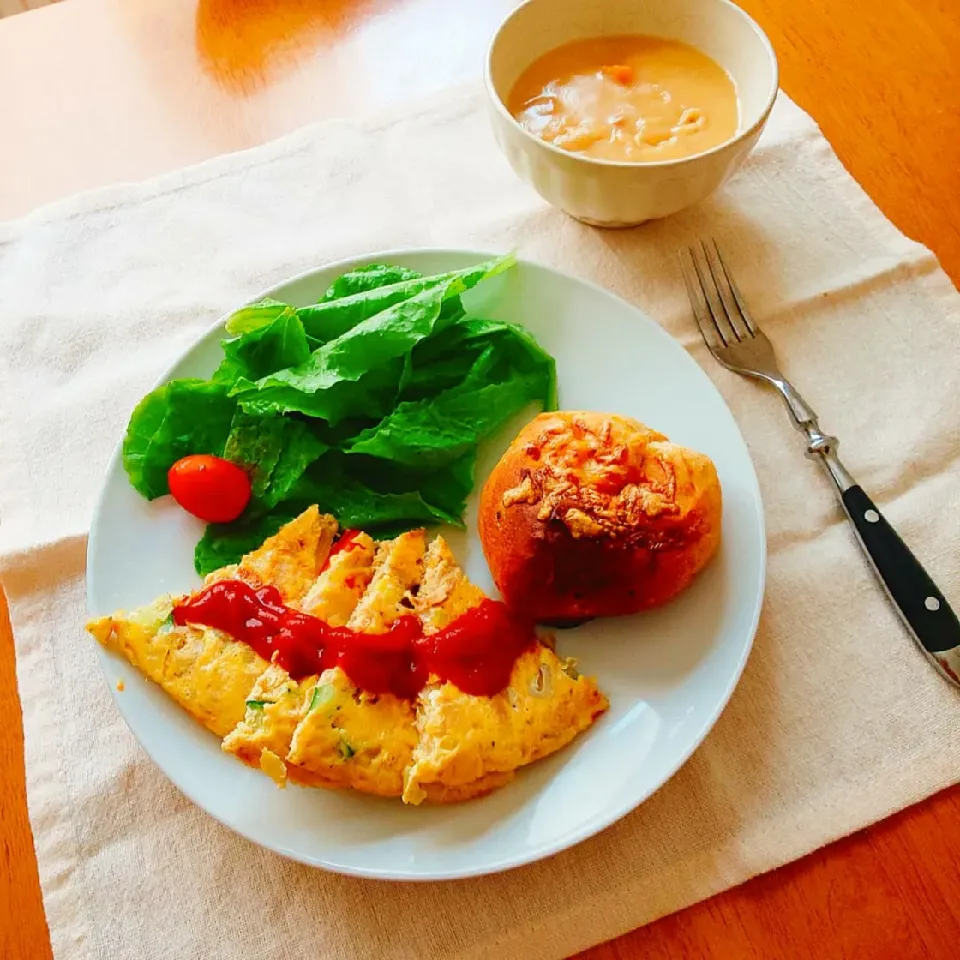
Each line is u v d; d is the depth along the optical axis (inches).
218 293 19.9
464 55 22.5
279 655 15.0
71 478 18.2
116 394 18.9
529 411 17.7
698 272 19.1
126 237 20.6
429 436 16.6
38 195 21.3
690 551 15.1
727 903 14.1
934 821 14.4
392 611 15.3
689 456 15.5
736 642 15.0
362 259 18.3
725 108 18.5
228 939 14.3
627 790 14.1
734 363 18.1
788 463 17.2
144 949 14.3
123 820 15.2
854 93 20.9
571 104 18.9
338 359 16.6
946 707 15.1
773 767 14.8
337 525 16.5
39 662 16.5
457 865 13.6
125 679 15.2
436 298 16.6
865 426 17.5
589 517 15.0
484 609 15.3
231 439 16.8
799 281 19.0
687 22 18.8
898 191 19.8
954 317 18.3
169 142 21.7
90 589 16.1
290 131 21.7
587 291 18.0
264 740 14.3
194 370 17.7
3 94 22.4
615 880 14.2
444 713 14.4
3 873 14.9
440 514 16.5
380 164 21.2
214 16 23.1
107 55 22.8
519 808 14.3
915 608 15.5
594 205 18.4
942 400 17.5
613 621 15.5
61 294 20.1
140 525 16.7
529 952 13.9
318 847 13.9
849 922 13.8
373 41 22.7
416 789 14.0
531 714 14.6
